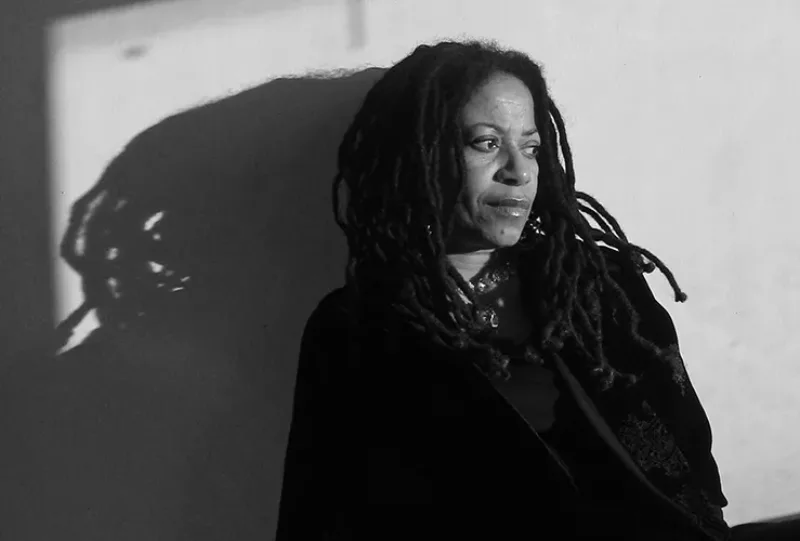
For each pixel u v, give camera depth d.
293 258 1.55
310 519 1.36
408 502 1.30
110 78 1.46
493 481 1.28
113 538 1.56
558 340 1.37
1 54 1.44
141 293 1.51
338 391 1.35
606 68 1.62
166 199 1.50
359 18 1.52
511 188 1.32
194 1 1.47
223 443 1.56
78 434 1.53
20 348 1.50
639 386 1.44
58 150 1.46
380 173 1.36
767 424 1.81
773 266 1.75
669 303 1.72
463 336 1.30
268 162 1.52
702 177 1.69
